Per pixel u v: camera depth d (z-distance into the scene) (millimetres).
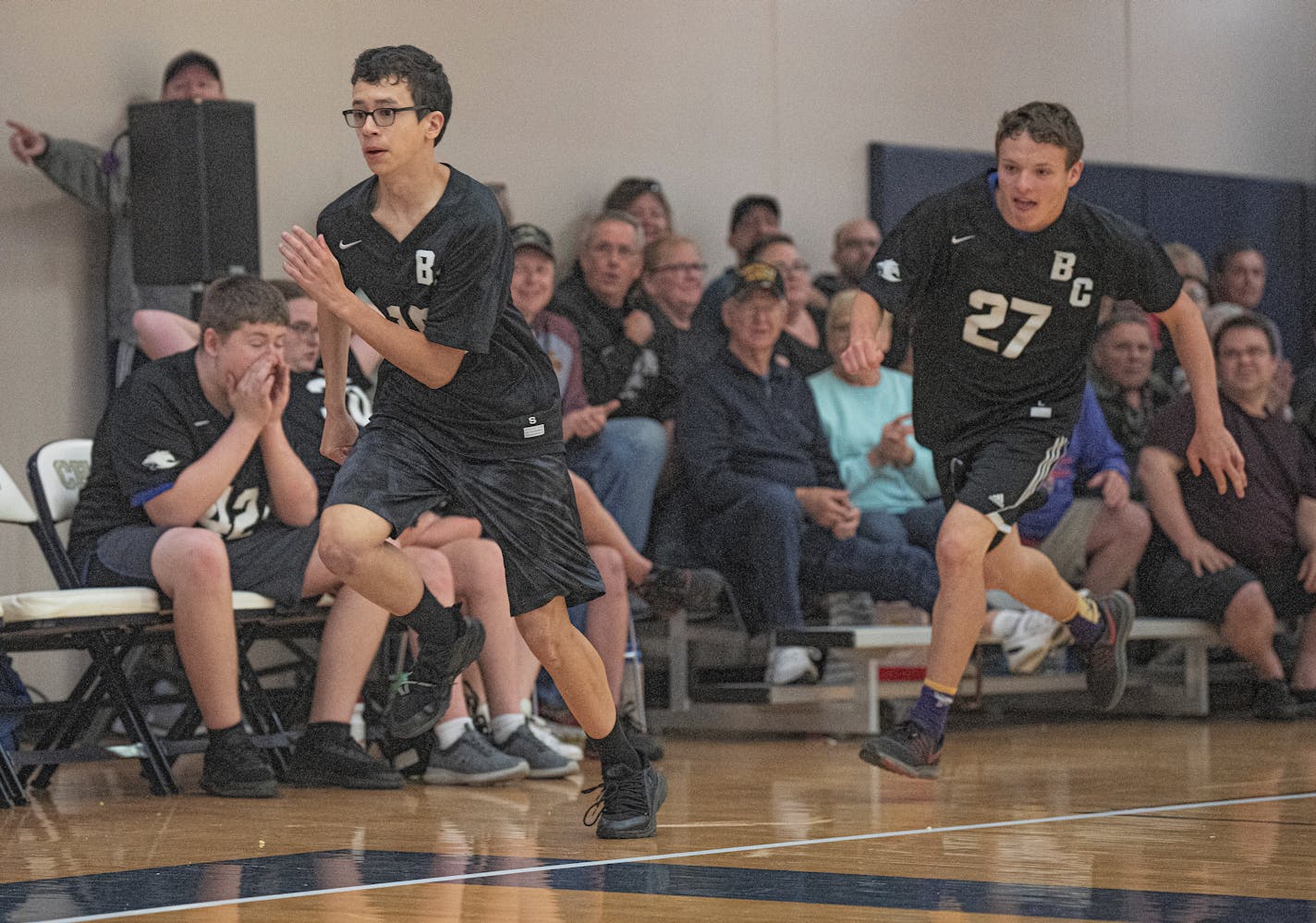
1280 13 27266
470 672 12766
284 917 6215
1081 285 10328
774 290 16453
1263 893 6695
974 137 23672
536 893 6762
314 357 13477
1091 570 18016
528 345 8328
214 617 11000
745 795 10562
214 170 15992
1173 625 17531
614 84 20547
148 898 6695
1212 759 13125
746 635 15875
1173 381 20844
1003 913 6250
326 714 11648
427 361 7863
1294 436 18344
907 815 9469
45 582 16844
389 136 7723
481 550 12406
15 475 16734
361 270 8094
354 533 7980
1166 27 25781
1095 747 14258
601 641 13547
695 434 16250
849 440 17172
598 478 15531
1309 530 18078
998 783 11312
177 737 11867
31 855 8188
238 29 18047
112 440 11672
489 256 7953
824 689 15734
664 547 16328
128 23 17406
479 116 19531
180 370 11766
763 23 21766
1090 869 7336
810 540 16500
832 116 22312
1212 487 18125
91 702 11398
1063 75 24625
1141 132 25516
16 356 16766
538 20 19938
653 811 8672
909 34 23016
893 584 16219
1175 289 10453
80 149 16578
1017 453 10555
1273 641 18906
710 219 21328
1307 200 27203
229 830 9141
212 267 15969
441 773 11805
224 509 11898
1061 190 10078
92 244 17219
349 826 9258
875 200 22516
